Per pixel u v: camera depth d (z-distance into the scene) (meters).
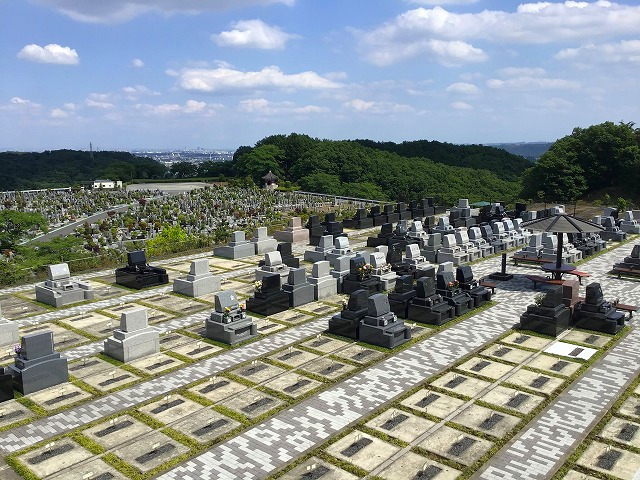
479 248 40.19
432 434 15.64
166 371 20.36
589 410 16.86
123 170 128.88
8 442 15.52
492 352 21.73
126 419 16.77
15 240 40.59
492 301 28.59
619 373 19.53
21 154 155.75
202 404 17.67
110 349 21.73
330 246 39.34
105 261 38.72
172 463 14.34
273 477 13.73
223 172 132.88
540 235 39.56
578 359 20.81
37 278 34.62
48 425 16.48
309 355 21.73
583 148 79.12
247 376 19.81
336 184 100.25
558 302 23.91
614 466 13.91
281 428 16.12
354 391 18.50
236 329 23.11
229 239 47.53
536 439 15.28
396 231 45.72
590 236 43.25
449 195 95.69
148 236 52.34
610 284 31.94
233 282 33.47
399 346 22.48
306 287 28.83
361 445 15.13
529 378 19.25
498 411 16.92
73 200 81.12
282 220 59.56
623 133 78.12
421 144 147.88
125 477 13.77
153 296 30.48
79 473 13.94
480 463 14.13
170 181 123.19
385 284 31.28
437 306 25.48
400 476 13.67
